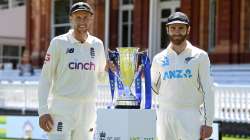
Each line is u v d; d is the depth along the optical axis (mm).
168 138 10406
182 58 10180
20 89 31797
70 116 10062
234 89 24094
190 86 10148
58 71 10148
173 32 10172
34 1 43906
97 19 38656
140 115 10453
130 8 37844
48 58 10125
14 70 42375
